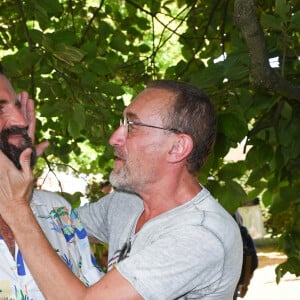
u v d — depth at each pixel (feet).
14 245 10.44
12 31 21.83
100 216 12.70
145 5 27.61
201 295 10.94
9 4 21.99
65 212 11.59
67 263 11.26
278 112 16.81
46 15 17.24
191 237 10.64
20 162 10.24
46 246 10.09
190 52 22.84
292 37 15.25
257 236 54.44
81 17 23.82
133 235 11.46
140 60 23.95
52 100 16.90
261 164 17.84
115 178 11.48
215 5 20.35
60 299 9.99
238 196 17.04
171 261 10.43
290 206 18.88
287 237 19.13
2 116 10.56
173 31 22.72
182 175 11.38
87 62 17.61
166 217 11.10
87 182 20.97
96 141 18.35
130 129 11.38
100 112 17.02
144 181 11.31
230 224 11.09
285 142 17.29
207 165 16.14
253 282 46.68
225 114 15.62
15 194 10.09
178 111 11.27
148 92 11.50
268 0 19.77
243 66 14.92
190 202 11.16
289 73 16.01
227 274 11.06
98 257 18.80
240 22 13.23
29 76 17.10
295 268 18.95
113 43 20.97
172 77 21.66
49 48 15.71
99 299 10.12
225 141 16.11
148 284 10.28
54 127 20.16
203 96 11.60
